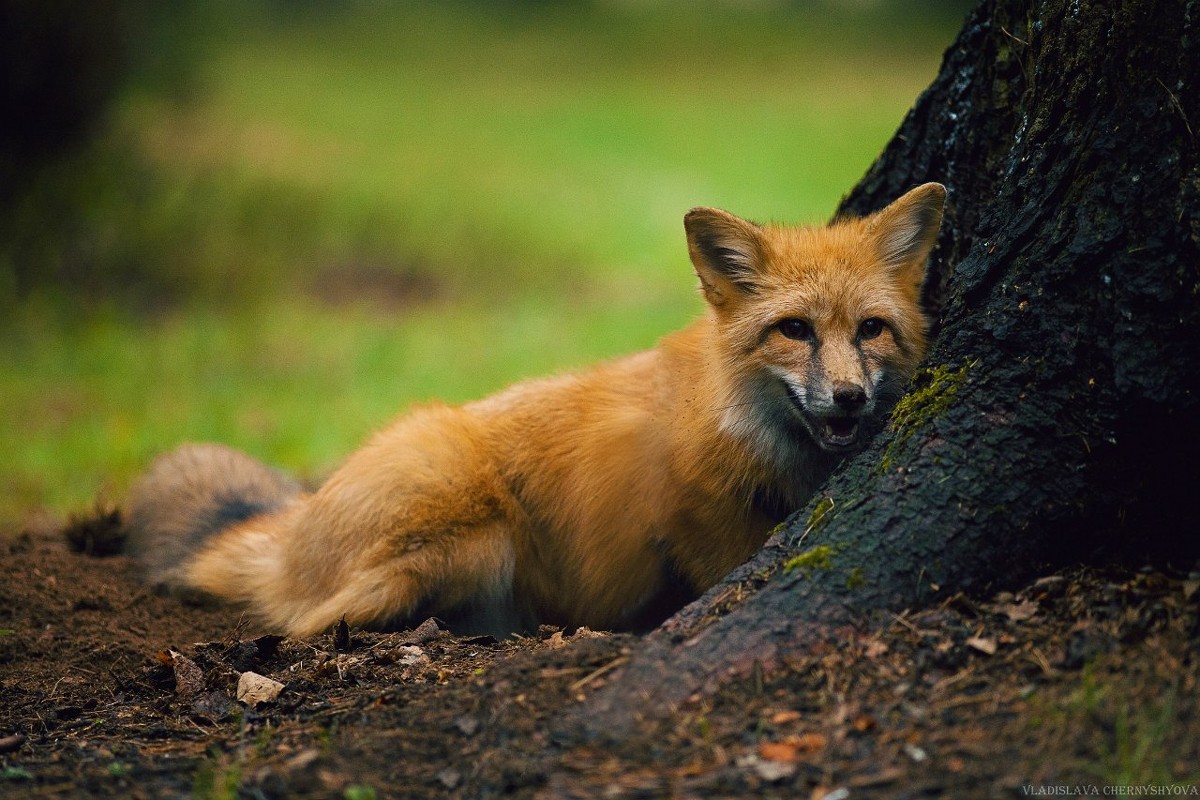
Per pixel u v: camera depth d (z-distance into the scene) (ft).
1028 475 25.43
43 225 92.94
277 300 92.79
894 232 32.37
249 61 213.46
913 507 25.59
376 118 173.37
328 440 60.39
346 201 117.91
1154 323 24.47
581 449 35.50
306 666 29.99
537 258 107.24
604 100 199.72
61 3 95.20
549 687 24.58
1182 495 25.13
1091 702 21.49
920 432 26.58
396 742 23.80
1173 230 24.36
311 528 36.73
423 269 103.24
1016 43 31.81
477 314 90.38
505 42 258.37
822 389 30.07
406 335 83.05
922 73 215.51
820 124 175.83
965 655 23.65
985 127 33.30
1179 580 24.26
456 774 22.49
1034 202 26.84
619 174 144.46
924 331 32.91
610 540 34.88
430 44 253.85
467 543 35.09
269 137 146.00
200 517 43.42
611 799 20.97
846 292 31.37
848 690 23.27
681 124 178.40
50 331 82.02
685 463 32.48
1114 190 25.27
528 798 21.34
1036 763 20.56
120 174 103.65
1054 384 25.62
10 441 59.41
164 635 36.09
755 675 23.93
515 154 155.12
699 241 32.81
